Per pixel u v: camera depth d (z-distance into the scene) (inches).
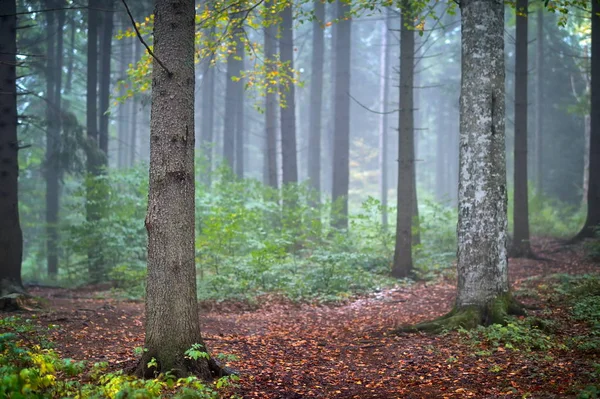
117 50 1392.7
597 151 729.6
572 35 1350.9
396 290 559.2
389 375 279.1
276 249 577.6
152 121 250.2
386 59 1413.6
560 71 1283.2
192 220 252.8
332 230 748.0
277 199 796.6
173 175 247.3
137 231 675.4
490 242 374.3
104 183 700.7
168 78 248.1
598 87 725.3
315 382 268.4
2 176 470.3
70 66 1163.9
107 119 850.8
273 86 548.7
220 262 593.3
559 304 410.9
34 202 1136.2
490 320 366.0
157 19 252.5
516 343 315.3
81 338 335.9
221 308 478.9
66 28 1125.7
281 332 387.5
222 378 238.4
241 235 624.7
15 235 473.7
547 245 766.5
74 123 782.5
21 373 181.2
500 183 377.1
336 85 900.6
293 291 535.8
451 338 343.0
